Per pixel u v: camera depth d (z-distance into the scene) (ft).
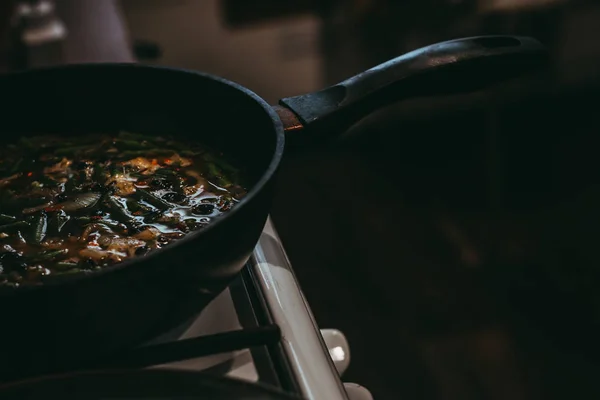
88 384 1.23
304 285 4.92
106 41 3.67
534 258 5.06
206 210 1.59
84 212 1.61
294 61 7.23
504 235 5.33
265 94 7.20
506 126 6.61
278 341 1.46
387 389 4.06
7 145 1.86
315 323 1.53
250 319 1.54
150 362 1.38
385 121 6.70
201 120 1.81
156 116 1.86
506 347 4.32
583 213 5.51
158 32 7.02
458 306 4.66
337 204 5.78
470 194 5.81
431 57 1.69
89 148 1.83
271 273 1.61
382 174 6.11
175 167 1.74
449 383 4.08
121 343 1.34
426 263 5.08
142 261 1.24
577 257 5.03
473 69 1.71
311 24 7.13
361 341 4.42
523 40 1.76
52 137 1.88
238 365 1.46
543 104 6.82
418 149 6.40
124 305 1.27
